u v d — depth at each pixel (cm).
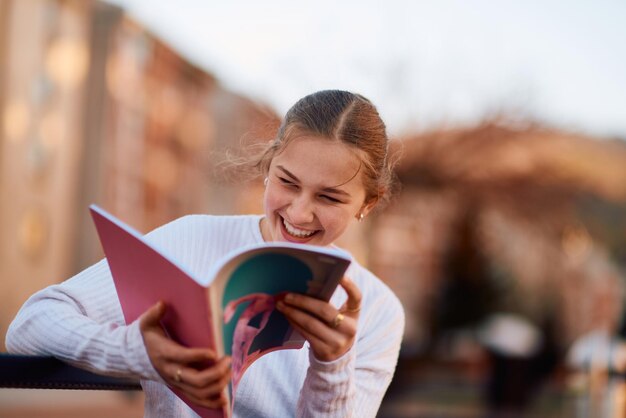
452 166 1399
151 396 209
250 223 228
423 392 1395
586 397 677
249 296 172
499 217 1505
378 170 214
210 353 161
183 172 2098
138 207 2003
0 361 172
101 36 1859
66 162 1827
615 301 701
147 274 167
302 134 204
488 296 1524
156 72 2016
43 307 187
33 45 1691
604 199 1551
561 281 1541
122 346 170
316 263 173
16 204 1680
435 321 1530
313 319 182
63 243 1836
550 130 1430
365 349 230
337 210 206
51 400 1230
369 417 227
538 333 1416
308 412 195
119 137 1911
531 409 1230
